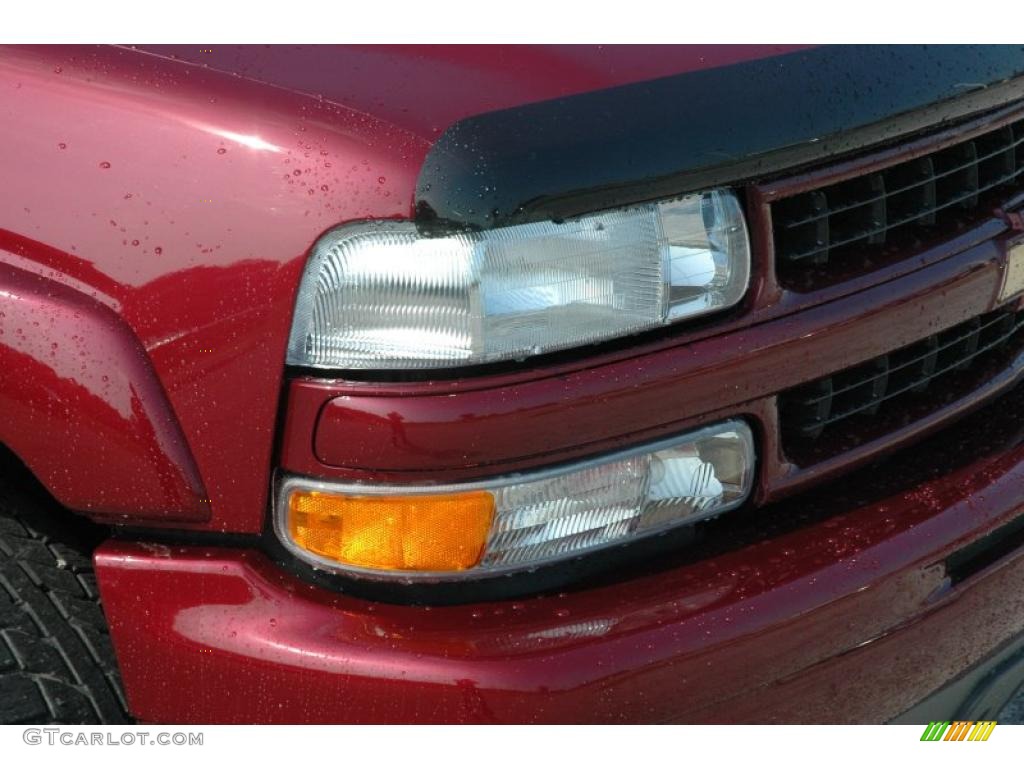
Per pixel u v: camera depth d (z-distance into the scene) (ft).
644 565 5.68
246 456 5.39
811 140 5.65
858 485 6.29
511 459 5.26
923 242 6.25
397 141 5.19
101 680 5.88
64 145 5.63
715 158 5.42
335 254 5.18
